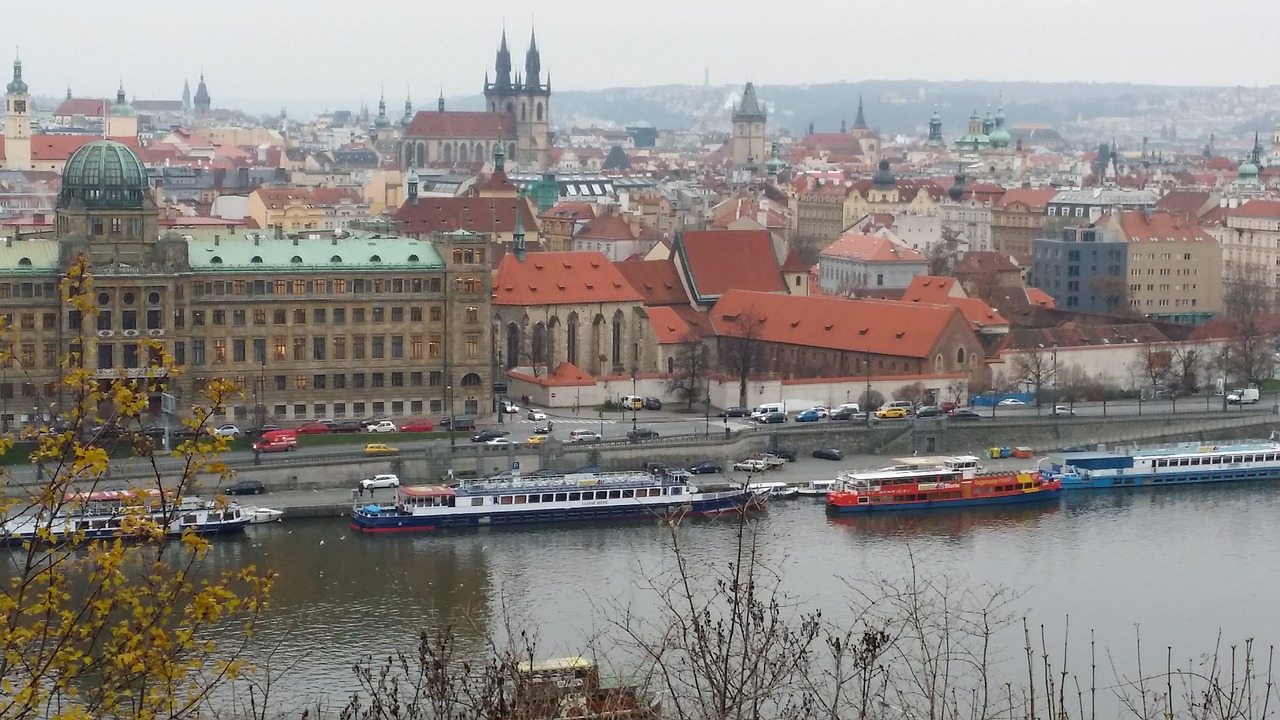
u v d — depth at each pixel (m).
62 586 106.50
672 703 142.62
